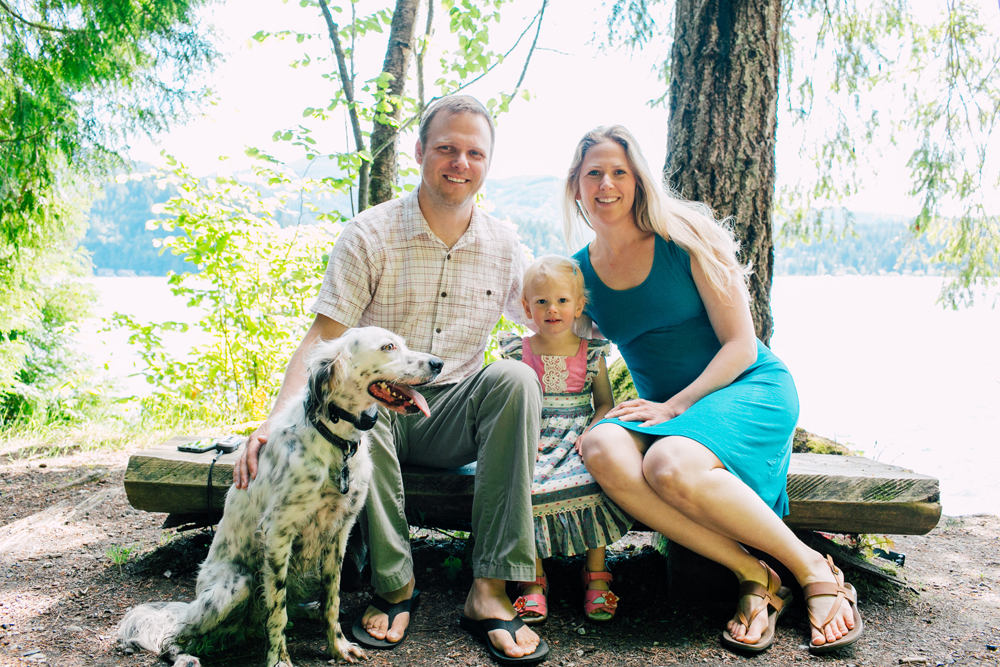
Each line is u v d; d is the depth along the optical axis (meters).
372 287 2.70
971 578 3.01
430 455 2.72
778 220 6.21
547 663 2.21
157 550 3.12
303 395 2.28
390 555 2.40
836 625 2.25
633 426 2.42
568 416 2.78
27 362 6.83
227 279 5.88
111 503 3.89
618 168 2.62
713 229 2.68
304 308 6.17
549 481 2.49
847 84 5.49
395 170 5.62
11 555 3.09
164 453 2.97
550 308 2.73
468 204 2.76
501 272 2.88
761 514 2.27
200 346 6.28
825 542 2.82
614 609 2.53
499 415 2.40
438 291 2.74
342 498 2.22
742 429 2.38
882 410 9.01
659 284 2.69
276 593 2.14
